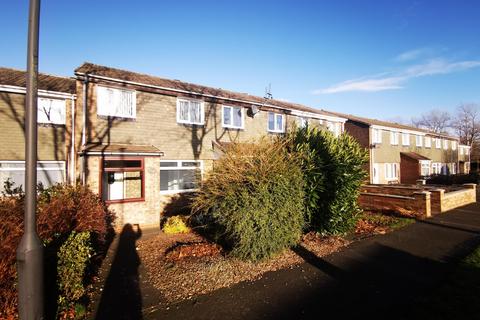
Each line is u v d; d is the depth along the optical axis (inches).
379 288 217.8
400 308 186.9
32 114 147.7
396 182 1213.1
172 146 577.9
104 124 502.0
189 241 354.3
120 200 442.6
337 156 348.8
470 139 2413.9
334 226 348.8
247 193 258.8
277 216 273.1
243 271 252.8
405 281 229.3
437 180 1190.3
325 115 890.1
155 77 649.0
